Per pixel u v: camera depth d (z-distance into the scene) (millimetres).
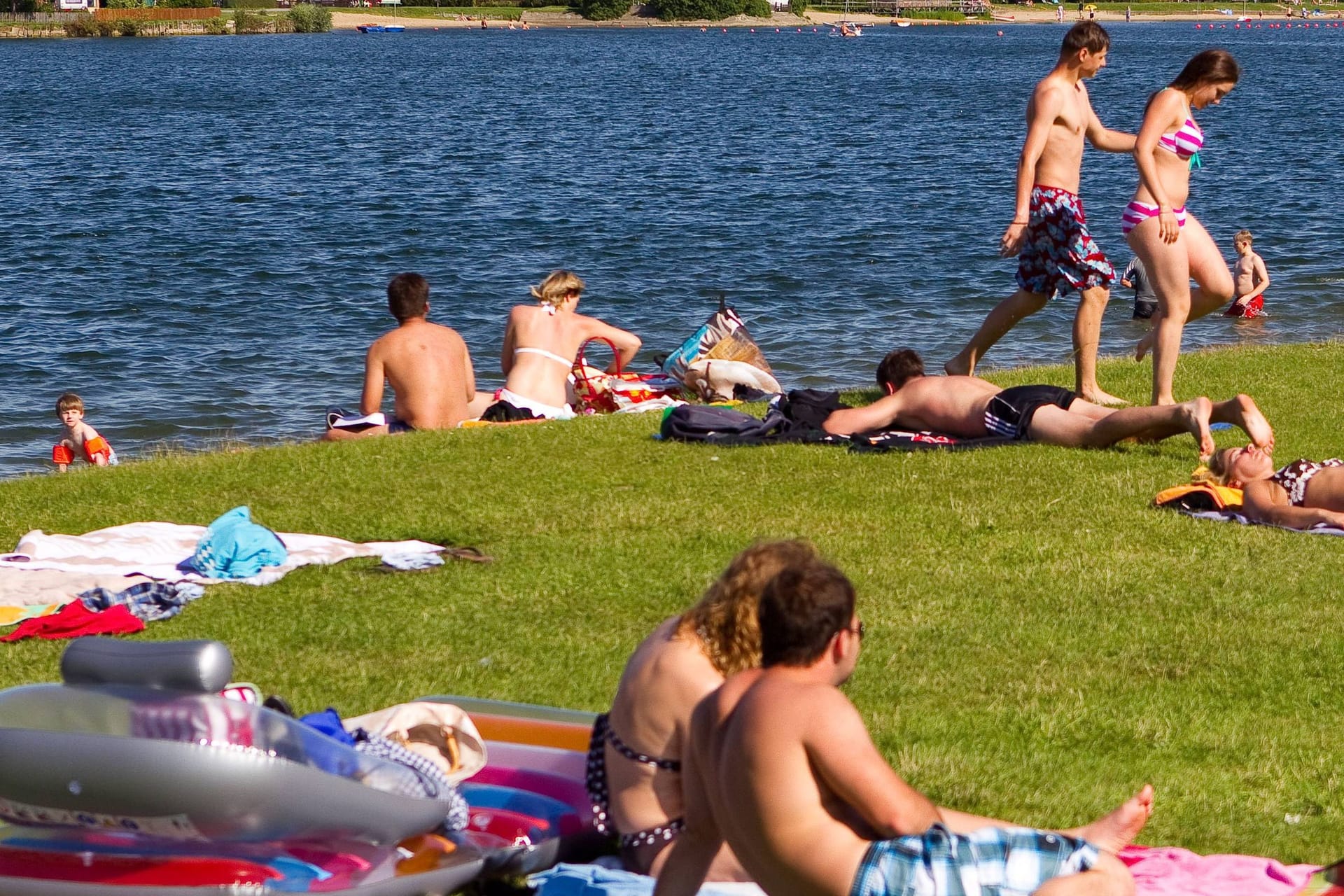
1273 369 22156
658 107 121000
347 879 7211
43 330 37188
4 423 28500
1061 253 18703
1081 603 12461
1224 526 14438
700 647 7543
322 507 15625
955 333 36656
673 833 7719
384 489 16297
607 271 46344
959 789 9109
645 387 23625
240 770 6840
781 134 97125
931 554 13750
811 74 168125
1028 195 18547
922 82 153625
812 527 14602
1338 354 23641
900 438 17609
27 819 7160
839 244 51656
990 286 43281
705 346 24266
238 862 7191
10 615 12227
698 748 6887
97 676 6984
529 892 7746
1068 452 17078
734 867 7637
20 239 52531
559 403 21156
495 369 33156
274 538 13609
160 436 27641
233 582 13211
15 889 7105
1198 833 8641
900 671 11047
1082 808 8953
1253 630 11836
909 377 18344
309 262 47844
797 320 38594
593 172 76062
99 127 100125
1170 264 17766
